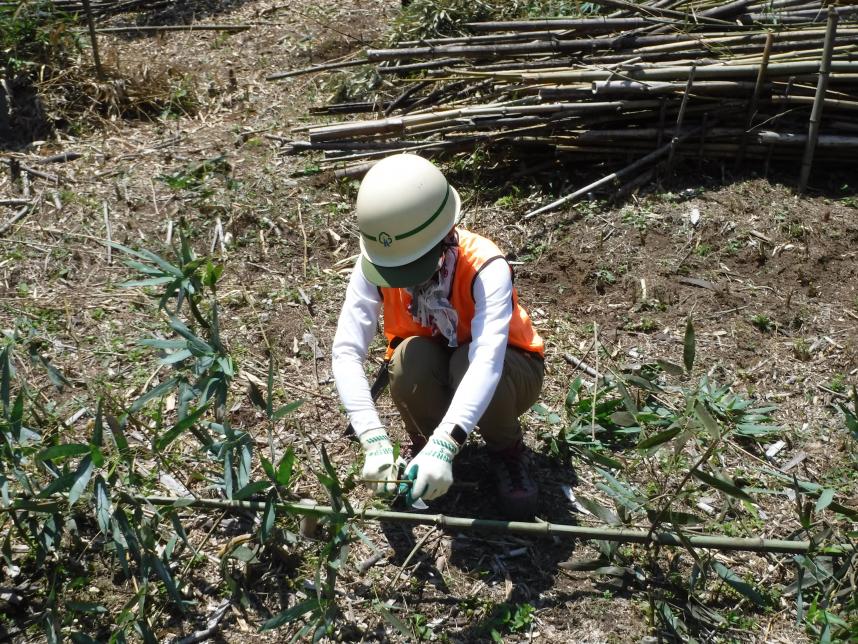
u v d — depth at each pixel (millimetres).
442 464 2662
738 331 4094
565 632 2826
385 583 2967
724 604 2910
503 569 3010
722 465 3414
